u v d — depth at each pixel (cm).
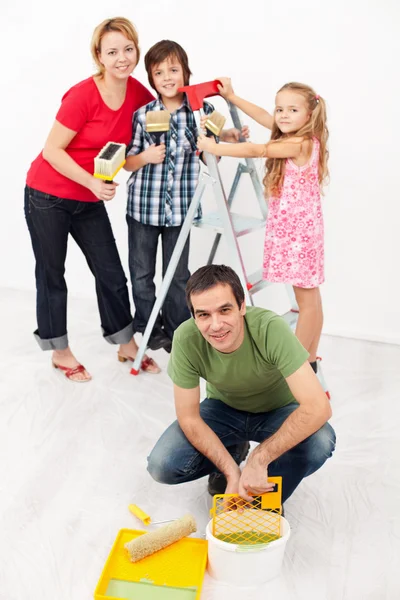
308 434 172
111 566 176
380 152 277
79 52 289
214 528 175
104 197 235
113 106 237
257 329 173
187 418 183
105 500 205
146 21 280
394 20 257
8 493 206
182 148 250
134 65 230
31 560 183
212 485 204
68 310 325
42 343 265
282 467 184
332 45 266
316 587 174
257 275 262
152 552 178
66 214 248
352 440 233
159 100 244
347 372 278
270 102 281
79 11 283
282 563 182
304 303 242
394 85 266
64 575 178
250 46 274
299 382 169
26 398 255
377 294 299
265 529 177
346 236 293
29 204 246
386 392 263
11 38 293
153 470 190
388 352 296
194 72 283
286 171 227
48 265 255
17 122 307
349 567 181
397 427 241
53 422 242
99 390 263
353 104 272
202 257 311
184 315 280
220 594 171
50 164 240
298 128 224
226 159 292
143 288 273
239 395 190
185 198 258
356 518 198
